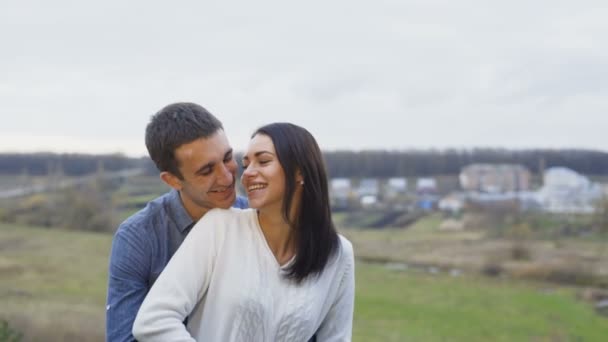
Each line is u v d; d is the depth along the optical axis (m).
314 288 2.22
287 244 2.27
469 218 51.00
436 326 22.77
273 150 2.17
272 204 2.20
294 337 2.18
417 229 49.38
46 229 40.56
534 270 33.97
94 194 40.97
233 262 2.16
